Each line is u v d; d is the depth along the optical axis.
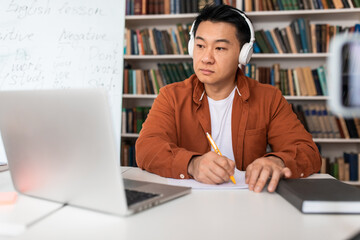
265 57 2.84
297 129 1.25
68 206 0.68
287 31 2.74
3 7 1.63
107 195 0.60
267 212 0.65
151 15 2.82
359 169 2.75
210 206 0.69
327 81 2.70
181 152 0.98
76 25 1.64
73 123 0.59
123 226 0.57
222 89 1.34
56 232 0.54
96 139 0.57
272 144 1.29
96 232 0.54
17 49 1.60
